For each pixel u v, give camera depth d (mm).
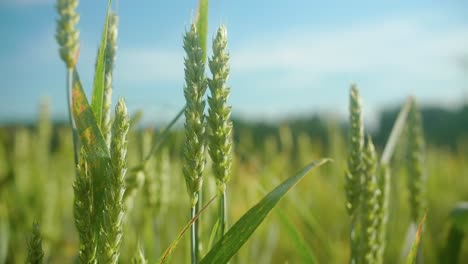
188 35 293
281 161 1261
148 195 553
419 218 577
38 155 1230
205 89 296
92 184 285
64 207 1182
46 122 1262
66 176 1228
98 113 322
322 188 1353
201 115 296
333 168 1372
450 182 1651
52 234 988
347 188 397
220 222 325
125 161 271
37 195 1079
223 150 303
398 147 739
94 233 274
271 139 1333
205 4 362
